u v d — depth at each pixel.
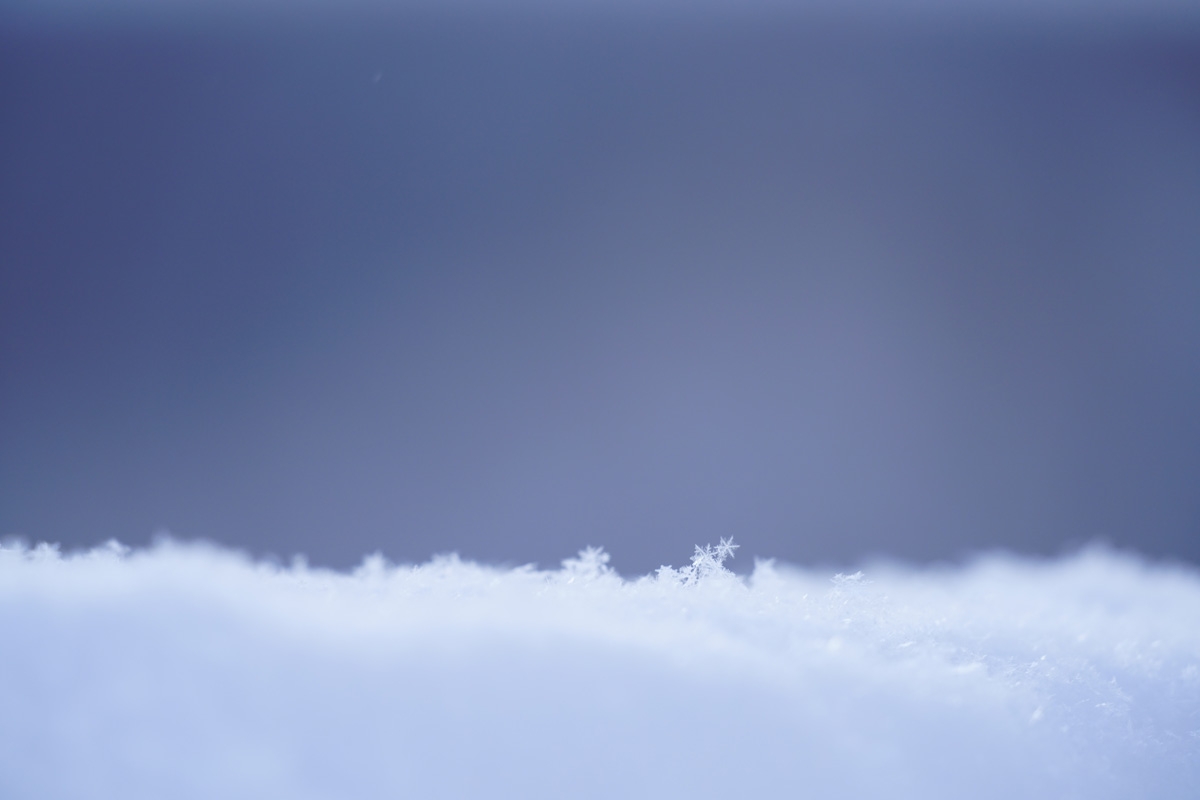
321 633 0.64
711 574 0.87
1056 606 1.14
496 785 0.58
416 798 0.57
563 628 0.68
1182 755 0.74
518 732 0.61
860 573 0.93
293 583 0.78
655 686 0.65
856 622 0.84
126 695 0.57
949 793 0.65
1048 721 0.73
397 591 0.79
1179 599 1.27
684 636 0.71
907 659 0.78
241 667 0.60
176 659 0.59
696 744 0.62
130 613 0.62
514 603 0.72
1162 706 0.80
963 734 0.68
